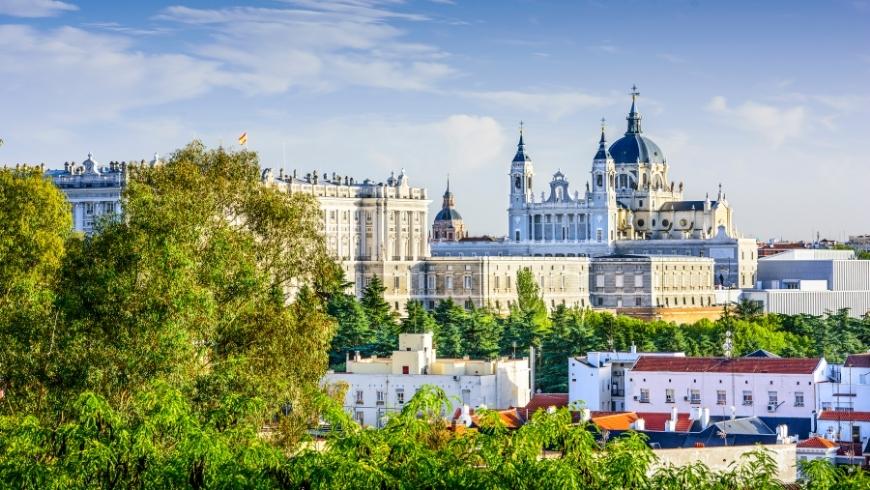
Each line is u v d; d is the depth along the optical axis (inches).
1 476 5964.6
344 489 5856.3
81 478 6013.8
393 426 6200.8
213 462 5999.0
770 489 6186.0
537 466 5979.3
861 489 6097.4
